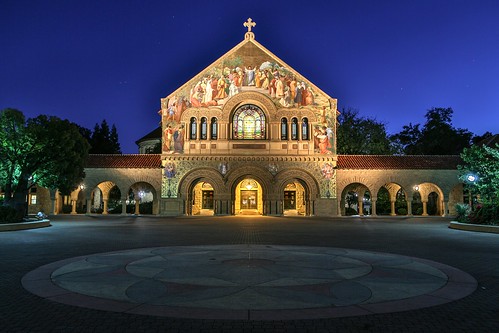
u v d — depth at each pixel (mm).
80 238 20578
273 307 7715
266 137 46375
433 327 6758
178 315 7227
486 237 21875
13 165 30281
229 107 46281
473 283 9883
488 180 30656
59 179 32438
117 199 65625
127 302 8031
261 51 47219
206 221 36062
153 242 18844
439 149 74250
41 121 31641
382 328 6691
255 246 16953
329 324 6844
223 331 6520
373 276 10539
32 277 10352
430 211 51500
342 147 61156
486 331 6602
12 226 25328
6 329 6570
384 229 27531
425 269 11586
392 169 46531
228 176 45531
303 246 17219
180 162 45969
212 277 10289
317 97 46781
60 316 7211
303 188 50625
